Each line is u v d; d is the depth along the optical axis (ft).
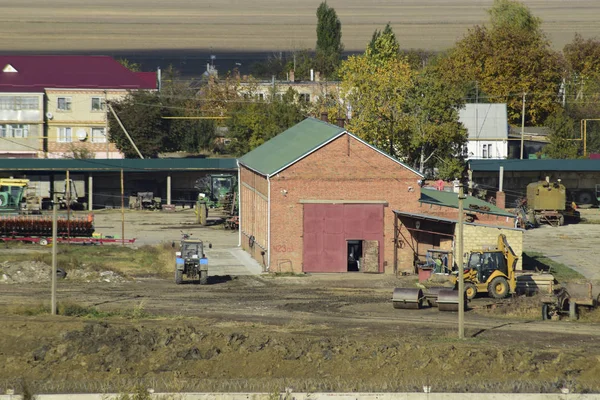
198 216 364.38
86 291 220.02
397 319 189.57
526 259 281.13
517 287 227.40
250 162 295.89
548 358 155.74
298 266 257.75
